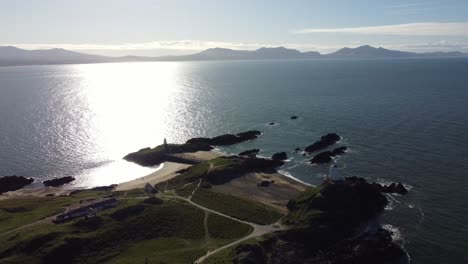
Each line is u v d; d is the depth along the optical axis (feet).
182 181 413.59
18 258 261.24
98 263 264.11
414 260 264.93
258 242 278.05
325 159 456.45
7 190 433.48
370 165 434.71
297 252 277.03
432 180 384.47
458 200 341.41
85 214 318.65
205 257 262.26
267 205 346.54
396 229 302.45
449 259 263.29
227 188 391.24
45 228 295.48
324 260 270.87
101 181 459.73
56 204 354.33
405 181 386.32
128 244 287.28
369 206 331.16
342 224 305.53
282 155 485.56
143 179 451.53
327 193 330.75
